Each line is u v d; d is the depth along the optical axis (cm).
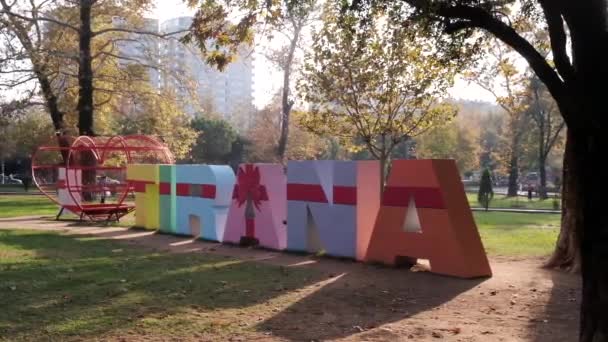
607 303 492
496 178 8362
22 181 6238
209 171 1689
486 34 1088
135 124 3394
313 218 1376
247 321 767
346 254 1302
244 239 1560
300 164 1409
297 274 1106
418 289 978
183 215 1797
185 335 702
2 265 1182
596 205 514
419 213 1139
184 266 1191
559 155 7356
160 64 3269
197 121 6391
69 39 3206
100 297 892
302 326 746
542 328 740
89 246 1529
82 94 3028
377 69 1909
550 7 600
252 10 1004
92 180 2970
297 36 2781
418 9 770
